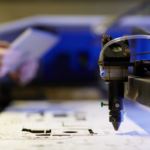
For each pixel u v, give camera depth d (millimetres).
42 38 1113
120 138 611
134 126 677
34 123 710
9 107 893
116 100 584
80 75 2176
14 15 1528
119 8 1502
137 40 744
